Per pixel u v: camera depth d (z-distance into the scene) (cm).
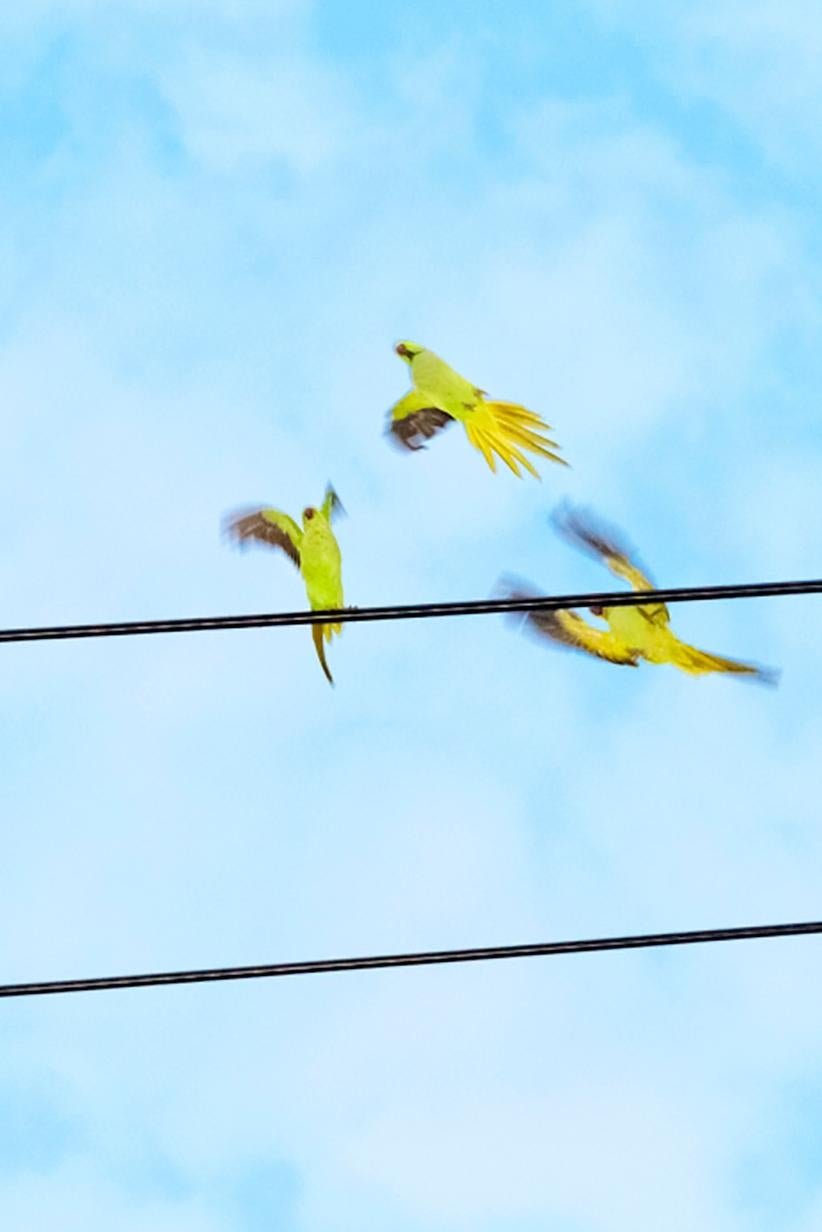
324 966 1270
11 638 1289
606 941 1281
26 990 1265
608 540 1312
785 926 1291
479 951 1270
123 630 1295
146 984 1269
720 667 1397
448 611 1306
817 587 1316
